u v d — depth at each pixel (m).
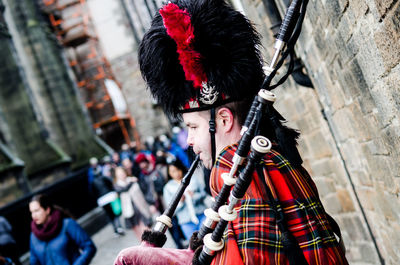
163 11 1.14
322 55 2.63
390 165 1.99
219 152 1.20
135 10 25.83
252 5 3.71
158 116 26.44
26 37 20.81
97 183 9.34
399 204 2.12
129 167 8.26
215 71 1.16
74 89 21.98
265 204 1.05
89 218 13.66
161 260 1.26
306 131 4.11
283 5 3.23
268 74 1.08
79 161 20.45
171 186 5.04
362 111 2.15
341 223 4.01
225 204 1.16
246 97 1.19
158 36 1.25
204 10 1.18
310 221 1.06
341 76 2.34
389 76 1.47
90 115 27.02
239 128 1.19
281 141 1.17
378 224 2.90
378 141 2.05
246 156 1.04
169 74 1.24
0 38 16.59
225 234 1.09
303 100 3.84
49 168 16.64
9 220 10.55
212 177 1.15
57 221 3.36
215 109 1.19
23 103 16.81
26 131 16.81
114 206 9.24
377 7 1.34
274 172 1.10
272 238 1.02
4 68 16.77
